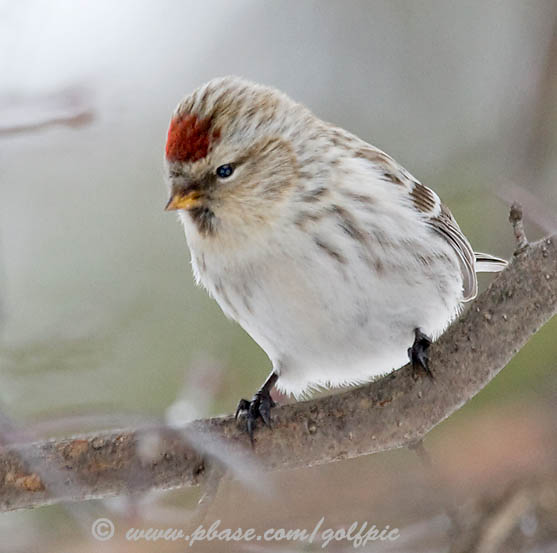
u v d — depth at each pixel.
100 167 13.58
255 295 8.95
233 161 8.71
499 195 8.31
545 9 13.10
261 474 7.80
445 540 9.81
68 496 8.05
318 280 8.79
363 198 8.94
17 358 10.73
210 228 8.88
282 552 9.62
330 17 14.77
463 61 14.40
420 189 9.67
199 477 8.11
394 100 14.41
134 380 11.94
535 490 9.91
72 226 13.31
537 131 12.70
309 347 9.14
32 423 7.10
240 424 8.38
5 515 10.88
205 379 10.47
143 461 8.09
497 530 9.62
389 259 8.93
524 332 8.12
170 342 12.27
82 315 12.08
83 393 11.50
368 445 8.33
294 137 8.91
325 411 8.31
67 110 8.55
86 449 8.11
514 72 13.17
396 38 14.60
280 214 8.77
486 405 11.41
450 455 10.90
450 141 13.62
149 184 13.49
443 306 9.39
